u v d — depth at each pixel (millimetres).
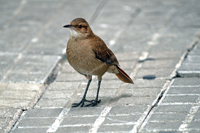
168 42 14320
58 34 15734
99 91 11242
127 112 9758
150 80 11594
